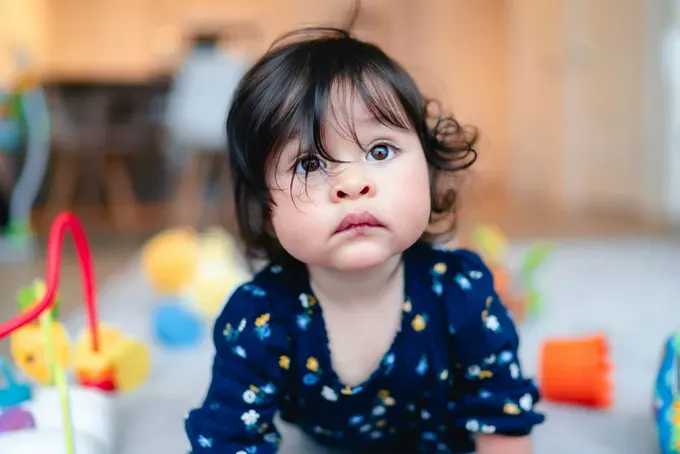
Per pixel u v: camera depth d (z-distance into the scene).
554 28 3.85
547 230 2.65
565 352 0.84
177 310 1.16
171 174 3.54
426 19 5.26
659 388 0.72
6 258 2.14
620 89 3.27
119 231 2.78
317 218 0.51
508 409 0.60
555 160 3.89
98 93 3.15
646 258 1.95
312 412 0.63
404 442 0.71
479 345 0.60
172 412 0.85
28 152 2.35
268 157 0.54
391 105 0.53
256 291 0.60
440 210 0.63
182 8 5.07
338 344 0.59
